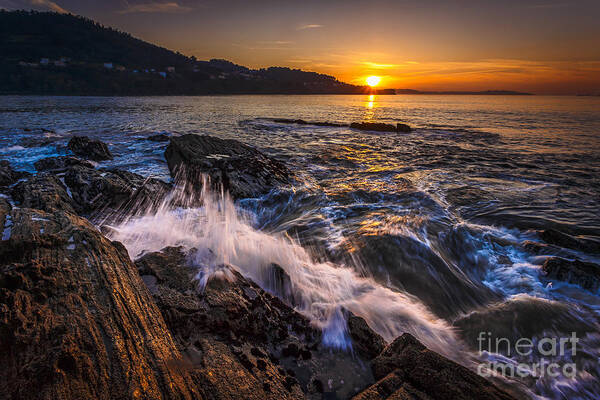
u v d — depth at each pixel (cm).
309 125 2678
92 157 1158
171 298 284
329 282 415
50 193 602
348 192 835
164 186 770
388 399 220
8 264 264
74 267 280
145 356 212
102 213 618
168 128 2239
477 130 2447
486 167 1183
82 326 215
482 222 667
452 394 220
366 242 539
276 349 279
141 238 497
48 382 172
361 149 1551
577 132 2312
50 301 232
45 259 285
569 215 708
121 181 709
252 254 451
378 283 439
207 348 246
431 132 2312
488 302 414
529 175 1069
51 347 191
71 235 334
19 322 200
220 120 2962
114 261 310
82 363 188
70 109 4134
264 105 6775
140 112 3856
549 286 436
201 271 340
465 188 902
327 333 310
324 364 272
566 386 280
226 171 842
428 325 359
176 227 564
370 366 271
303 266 451
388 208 721
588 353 318
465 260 517
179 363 221
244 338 274
